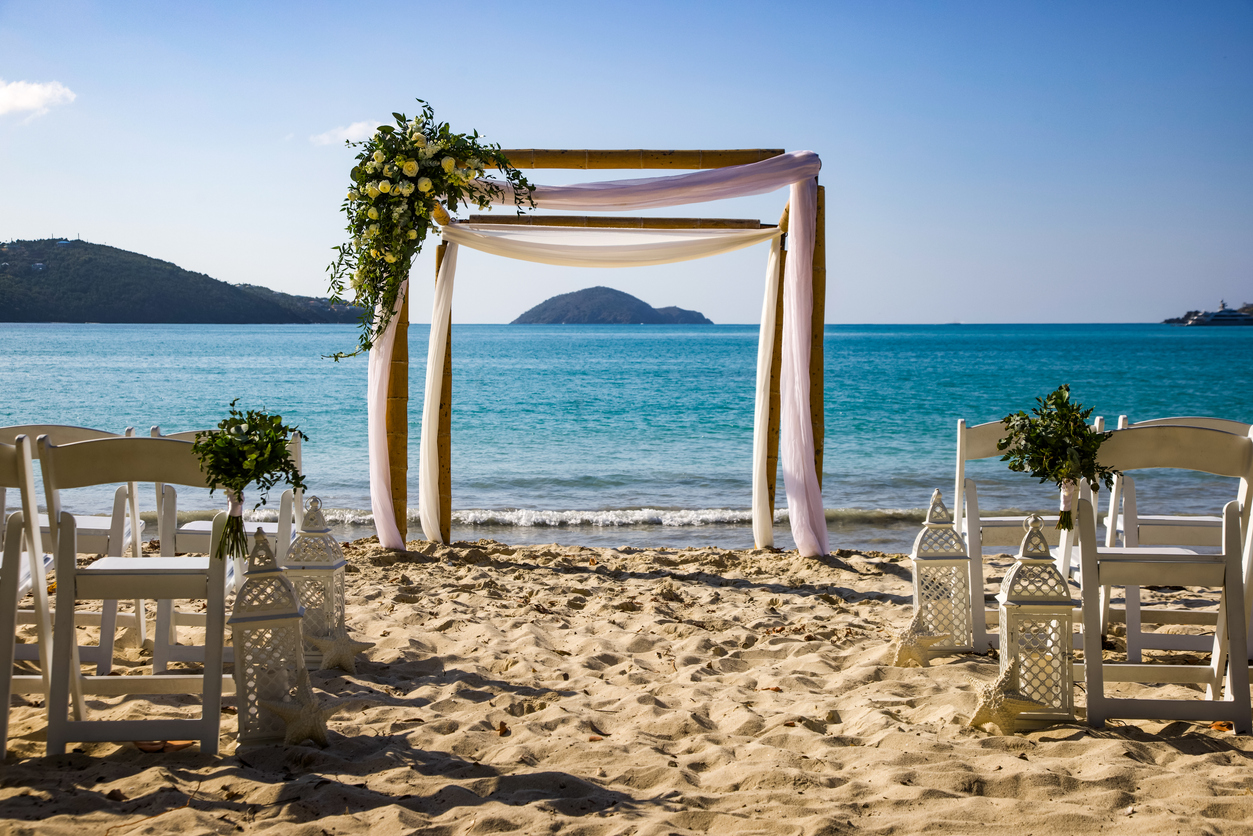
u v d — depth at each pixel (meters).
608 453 16.03
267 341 61.53
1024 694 2.96
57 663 2.69
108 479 2.73
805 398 6.30
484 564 6.29
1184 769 2.59
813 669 3.79
